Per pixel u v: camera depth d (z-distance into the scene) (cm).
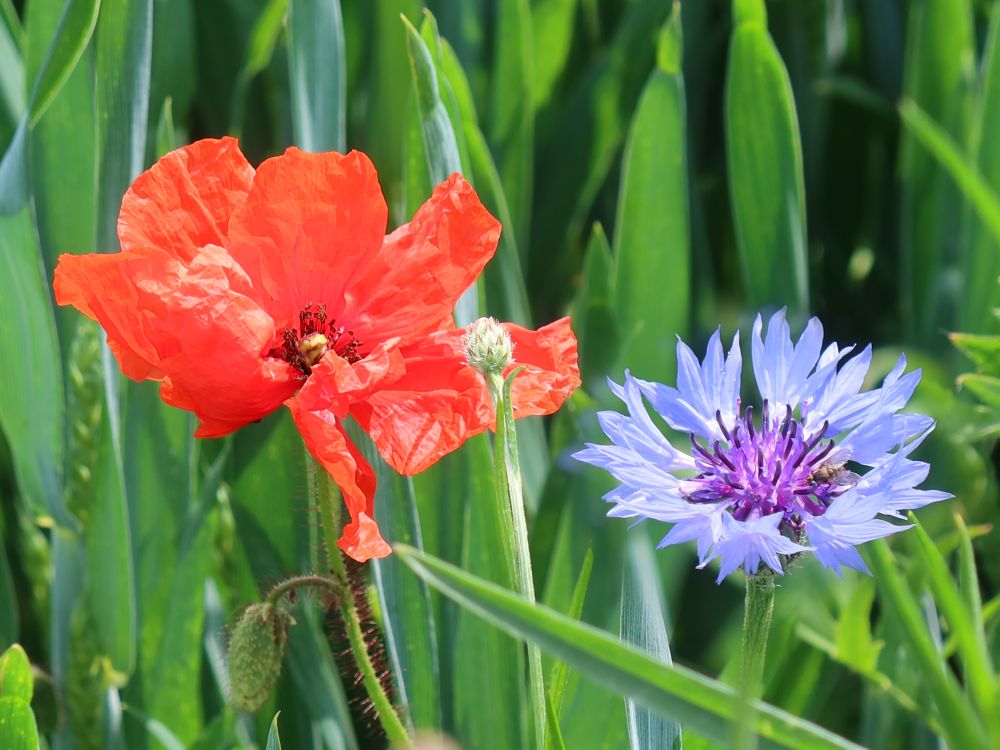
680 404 39
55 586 50
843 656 49
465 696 47
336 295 42
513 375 39
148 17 48
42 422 49
